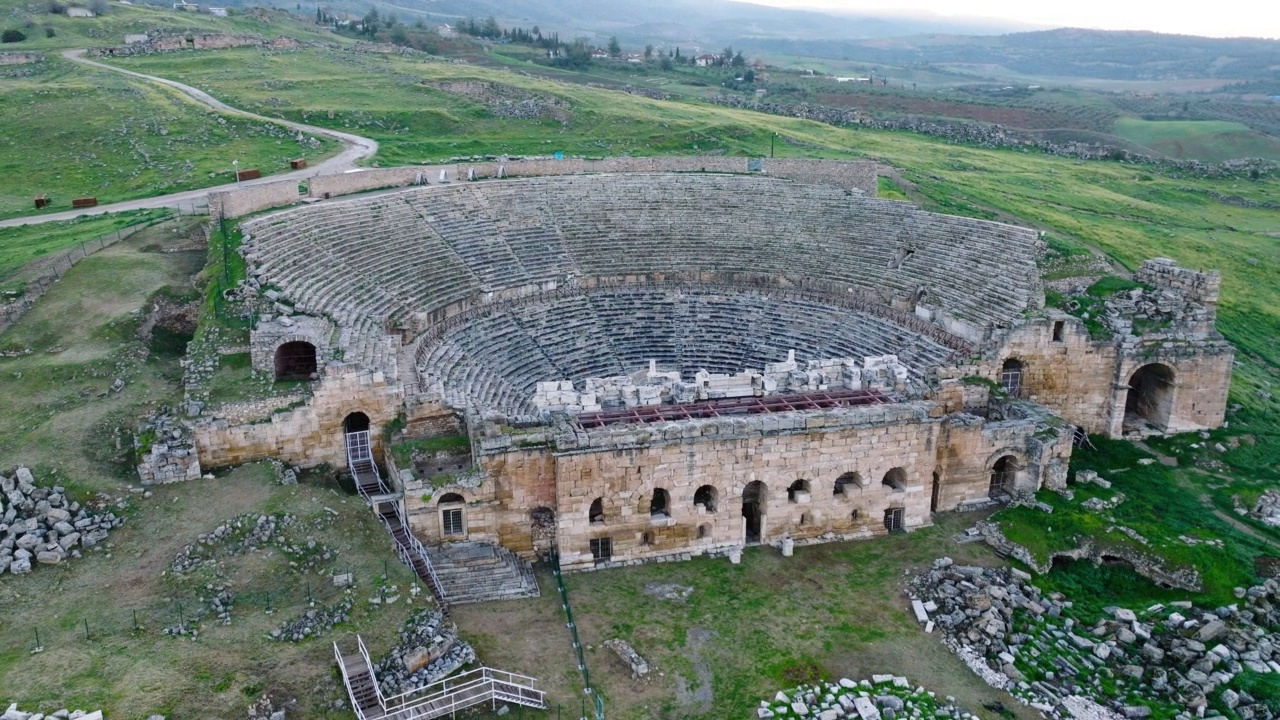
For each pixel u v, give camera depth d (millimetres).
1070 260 62656
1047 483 49312
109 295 55438
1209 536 45188
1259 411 59812
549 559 43656
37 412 44906
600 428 43812
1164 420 57406
